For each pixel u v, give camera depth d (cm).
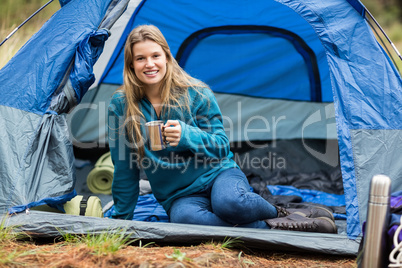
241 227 249
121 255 208
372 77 274
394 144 263
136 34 248
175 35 419
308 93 450
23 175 257
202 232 232
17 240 237
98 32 290
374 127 263
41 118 269
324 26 282
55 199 261
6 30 589
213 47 434
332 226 252
